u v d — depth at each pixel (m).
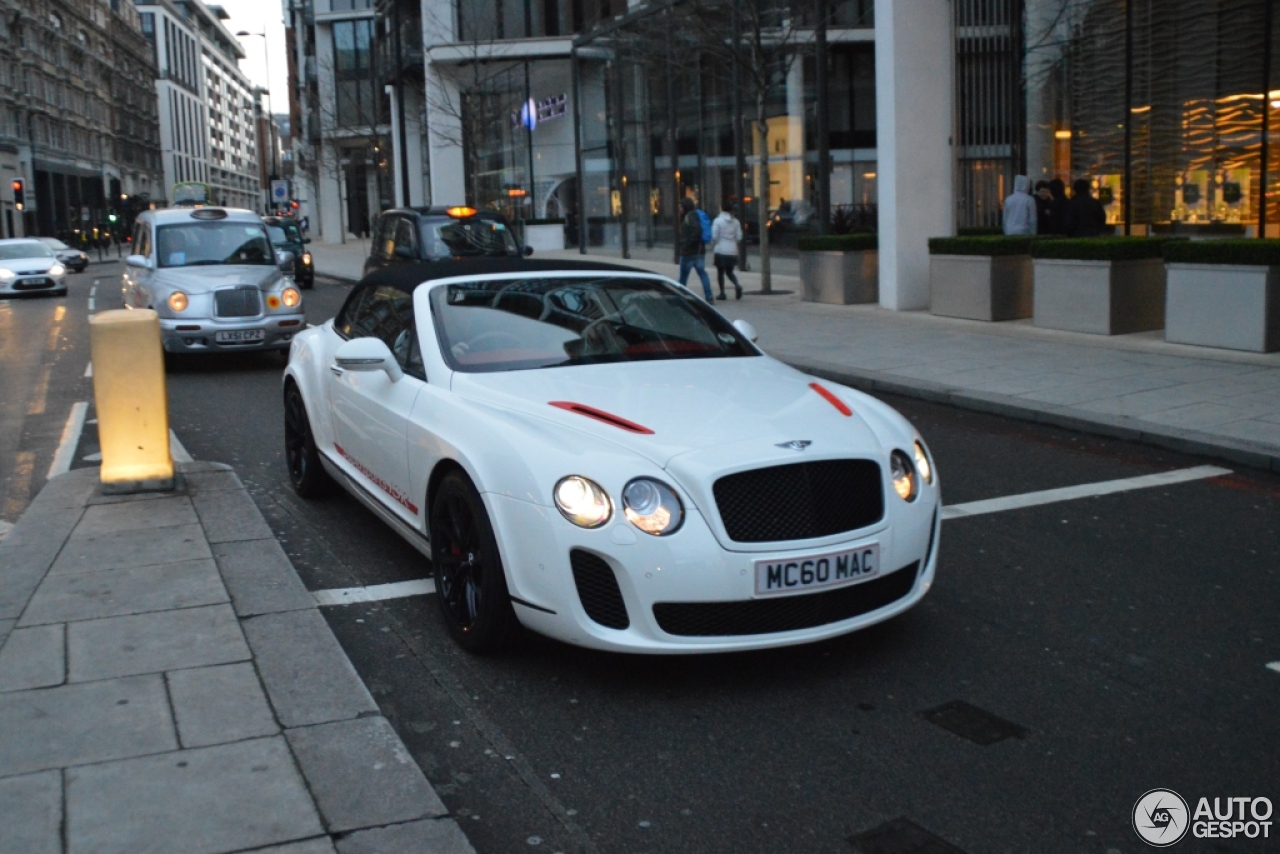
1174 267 12.16
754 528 4.09
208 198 48.78
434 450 4.84
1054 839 3.28
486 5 38.25
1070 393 9.98
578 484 4.12
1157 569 5.70
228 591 5.05
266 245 14.60
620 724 4.05
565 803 3.51
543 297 5.80
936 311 15.77
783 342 13.92
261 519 6.20
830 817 3.41
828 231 20.25
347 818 3.19
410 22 42.41
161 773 3.42
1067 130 17.92
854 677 4.43
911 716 4.09
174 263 14.02
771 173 23.58
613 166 32.16
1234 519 6.57
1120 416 8.95
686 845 3.27
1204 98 15.75
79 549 5.65
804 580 4.12
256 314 13.42
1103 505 6.92
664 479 4.09
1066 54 17.64
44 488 6.91
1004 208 16.28
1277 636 4.81
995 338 13.47
